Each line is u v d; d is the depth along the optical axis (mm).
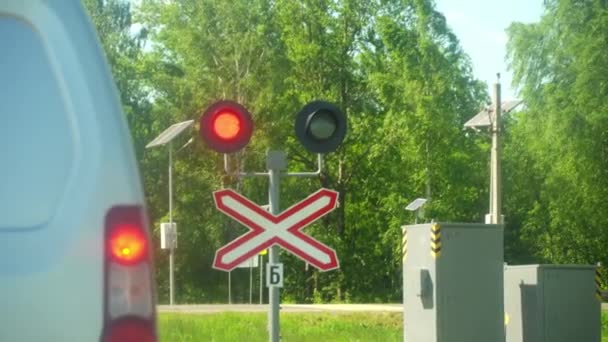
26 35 3961
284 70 66000
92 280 3859
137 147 71750
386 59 65938
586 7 52281
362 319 30094
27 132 3914
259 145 65438
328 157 68625
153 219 71375
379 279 69250
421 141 63281
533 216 64938
